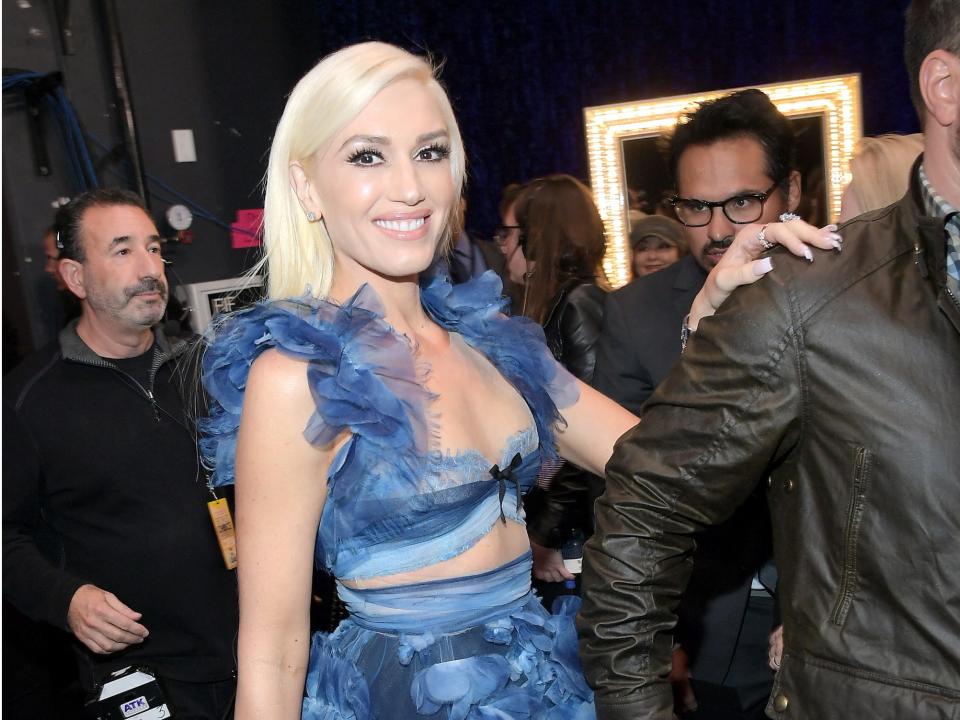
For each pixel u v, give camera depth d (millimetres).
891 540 1092
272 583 1310
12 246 3654
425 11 4992
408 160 1351
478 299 1639
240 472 1314
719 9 4590
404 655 1336
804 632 1160
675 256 3416
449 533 1364
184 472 2168
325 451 1311
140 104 4281
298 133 1373
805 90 4066
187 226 4234
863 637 1107
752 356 1171
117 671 2113
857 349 1122
